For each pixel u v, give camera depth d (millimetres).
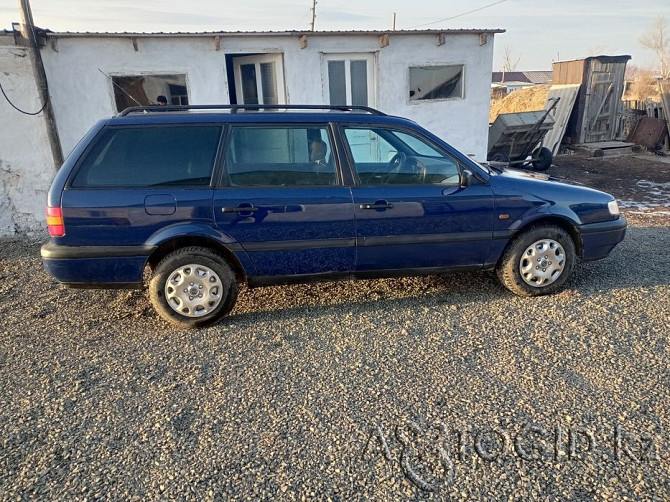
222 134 3713
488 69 9656
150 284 3748
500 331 3627
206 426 2658
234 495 2188
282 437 2553
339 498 2160
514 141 11555
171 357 3410
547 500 2121
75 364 3355
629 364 3131
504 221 4055
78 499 2184
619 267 4926
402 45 9031
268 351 3453
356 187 3844
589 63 14758
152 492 2215
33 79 6867
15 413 2816
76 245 3568
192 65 8117
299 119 3834
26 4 6613
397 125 3957
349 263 3949
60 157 7301
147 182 3609
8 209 7156
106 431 2641
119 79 7879
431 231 3959
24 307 4410
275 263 3834
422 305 4145
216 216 3645
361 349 3436
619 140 15648
